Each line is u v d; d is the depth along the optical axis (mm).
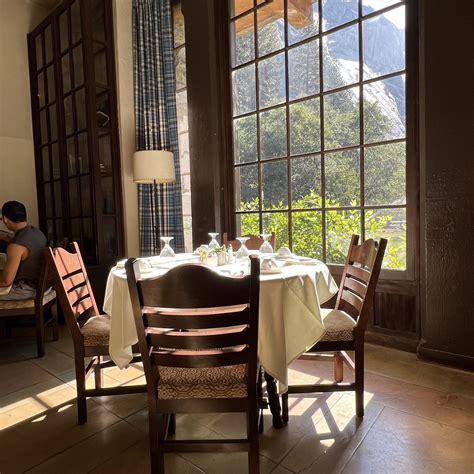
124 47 3924
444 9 2031
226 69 3240
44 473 1347
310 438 1498
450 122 2047
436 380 1968
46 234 4230
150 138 3914
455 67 2016
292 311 1455
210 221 3326
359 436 1502
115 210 3891
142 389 1660
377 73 2471
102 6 3799
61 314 3342
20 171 4180
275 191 3045
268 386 1567
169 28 3871
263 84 3055
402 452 1396
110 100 3852
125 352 1543
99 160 3547
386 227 2496
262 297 1387
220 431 1578
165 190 3971
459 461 1340
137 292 1109
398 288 2406
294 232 2955
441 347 2156
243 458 1407
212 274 1065
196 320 1101
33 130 4246
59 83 3791
